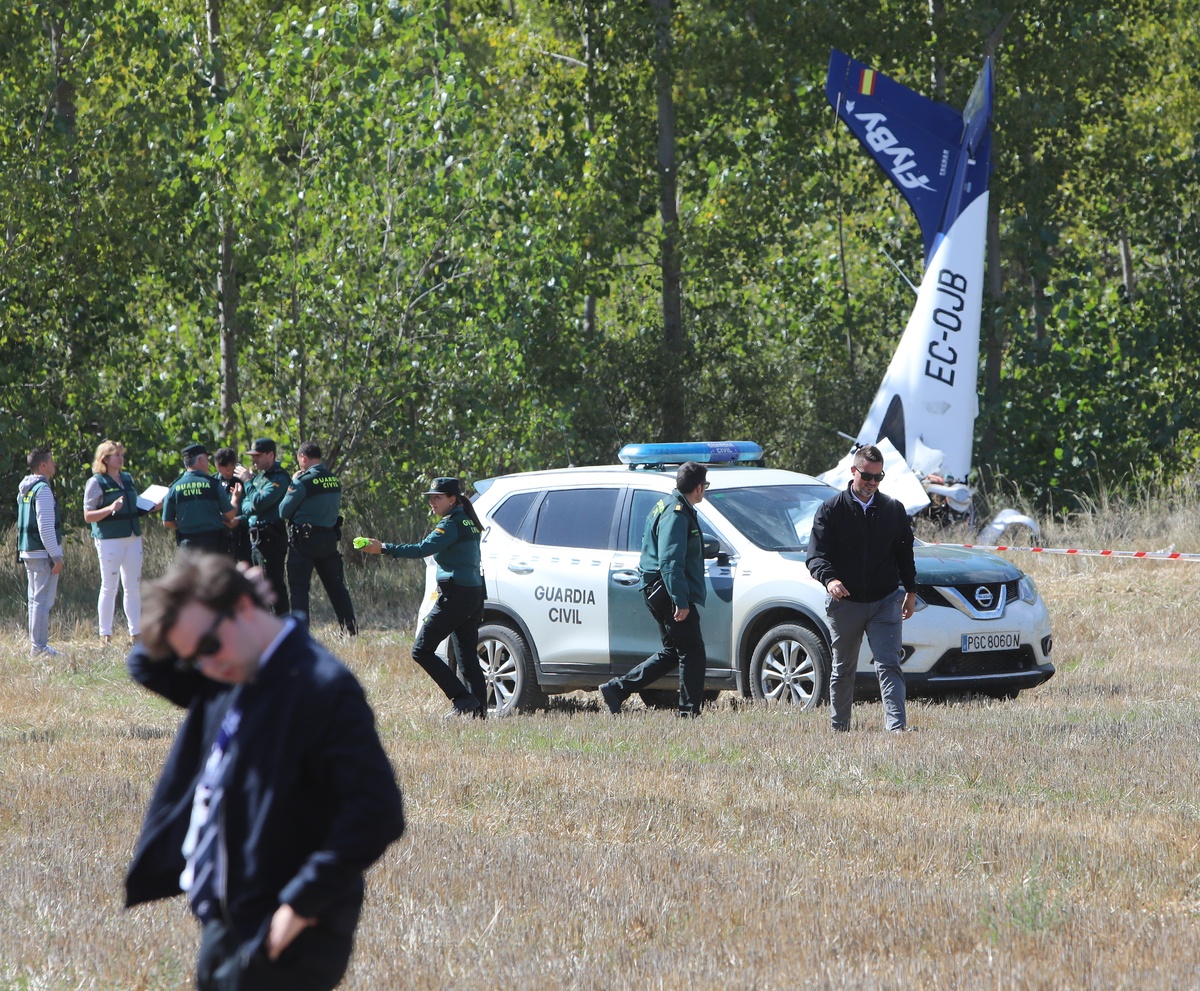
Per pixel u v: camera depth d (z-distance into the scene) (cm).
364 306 7625
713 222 9669
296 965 1184
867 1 9138
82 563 7781
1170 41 9800
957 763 3120
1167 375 9544
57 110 8088
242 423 8212
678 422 9756
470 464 8219
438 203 7475
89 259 7956
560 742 3653
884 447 7706
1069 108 9306
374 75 7450
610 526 4466
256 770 1179
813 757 3259
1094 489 9319
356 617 6450
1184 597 5762
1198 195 9594
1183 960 1853
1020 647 4147
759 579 4172
